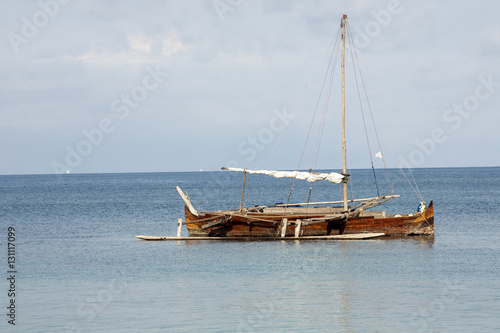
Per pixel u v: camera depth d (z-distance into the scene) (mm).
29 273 45938
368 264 47406
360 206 64312
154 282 42156
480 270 44625
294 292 38625
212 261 49781
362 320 32469
